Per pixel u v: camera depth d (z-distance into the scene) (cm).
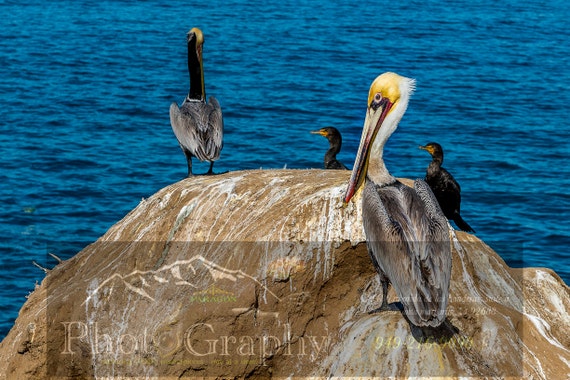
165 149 2916
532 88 4062
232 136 3017
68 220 2364
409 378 1009
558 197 2594
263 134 3055
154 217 1241
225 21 5431
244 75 3953
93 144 2952
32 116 3262
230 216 1184
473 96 3828
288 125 3181
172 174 2688
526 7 6625
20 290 2014
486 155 2988
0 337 1828
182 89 3747
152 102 3516
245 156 2838
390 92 1069
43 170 2697
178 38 4875
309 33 5112
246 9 5922
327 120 3281
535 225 2384
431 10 6262
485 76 4253
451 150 3022
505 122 3428
